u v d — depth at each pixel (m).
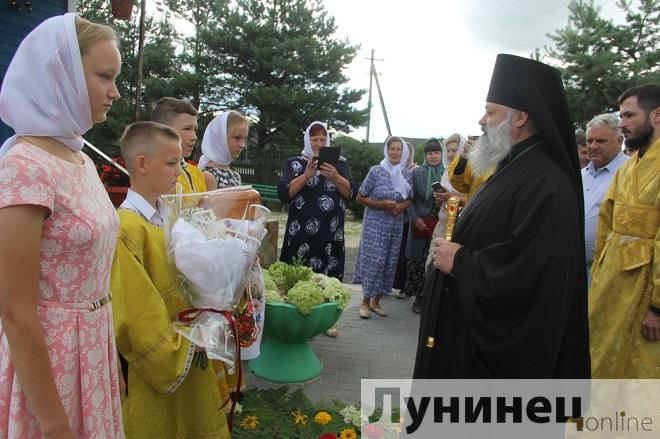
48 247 1.35
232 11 20.78
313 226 4.27
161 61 21.36
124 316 1.85
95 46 1.42
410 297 6.00
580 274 1.97
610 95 15.15
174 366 1.88
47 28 1.37
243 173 20.89
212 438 2.13
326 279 3.72
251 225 2.14
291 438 2.75
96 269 1.47
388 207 4.91
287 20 20.97
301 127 21.03
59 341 1.39
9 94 1.36
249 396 3.18
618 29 15.66
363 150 18.69
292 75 20.92
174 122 2.82
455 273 1.95
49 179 1.32
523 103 2.03
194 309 1.96
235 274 1.94
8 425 1.36
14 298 1.25
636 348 2.71
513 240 1.85
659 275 2.53
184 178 2.71
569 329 1.98
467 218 2.13
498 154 2.11
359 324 4.94
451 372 2.08
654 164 2.68
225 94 21.80
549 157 2.01
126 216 1.96
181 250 1.89
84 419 1.45
